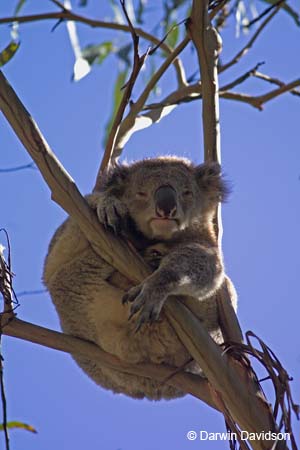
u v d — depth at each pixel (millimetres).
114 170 11242
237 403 8695
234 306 10812
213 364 8742
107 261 9273
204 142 11141
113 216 9250
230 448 9039
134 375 10516
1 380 8992
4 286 9438
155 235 10773
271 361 8977
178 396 10773
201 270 9734
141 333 9820
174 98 13469
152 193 10859
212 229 11422
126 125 12812
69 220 10750
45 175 8875
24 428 10398
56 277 10508
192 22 10914
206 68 10844
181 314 8930
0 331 9328
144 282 9062
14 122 8781
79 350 9844
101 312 9969
